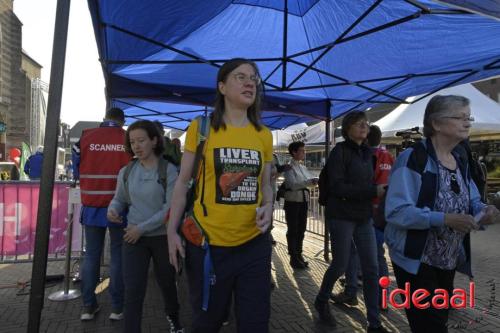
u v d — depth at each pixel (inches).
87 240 145.8
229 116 79.5
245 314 75.0
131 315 109.7
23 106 1422.2
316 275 207.9
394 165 88.8
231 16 158.4
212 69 199.6
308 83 224.7
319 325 144.0
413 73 193.6
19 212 201.5
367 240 134.3
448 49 163.0
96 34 133.8
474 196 87.3
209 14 151.4
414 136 251.4
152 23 145.9
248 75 77.2
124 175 118.9
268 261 78.6
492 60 172.1
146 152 113.9
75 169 151.3
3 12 1341.0
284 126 423.2
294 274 209.6
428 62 178.9
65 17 85.2
